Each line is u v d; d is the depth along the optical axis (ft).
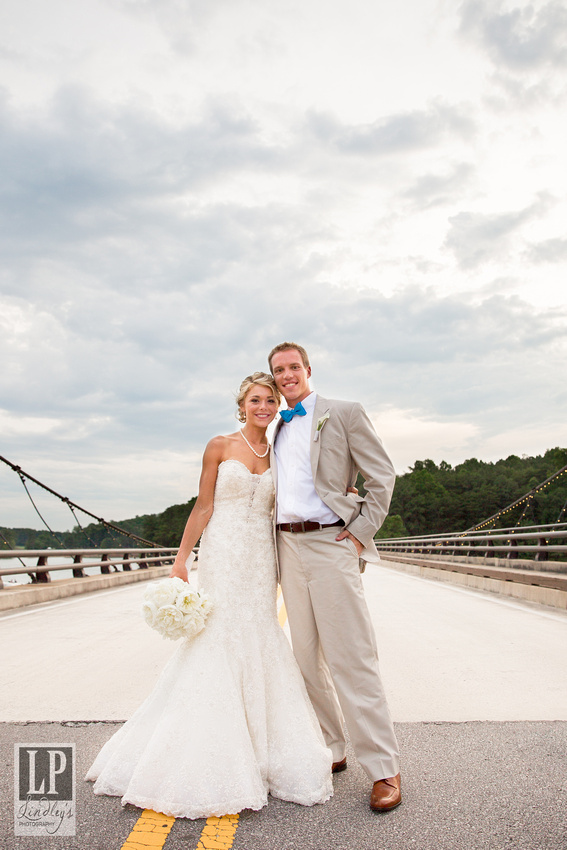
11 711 13.48
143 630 24.99
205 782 8.65
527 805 8.70
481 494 334.44
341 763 10.46
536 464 364.17
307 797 9.00
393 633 23.56
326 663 10.65
